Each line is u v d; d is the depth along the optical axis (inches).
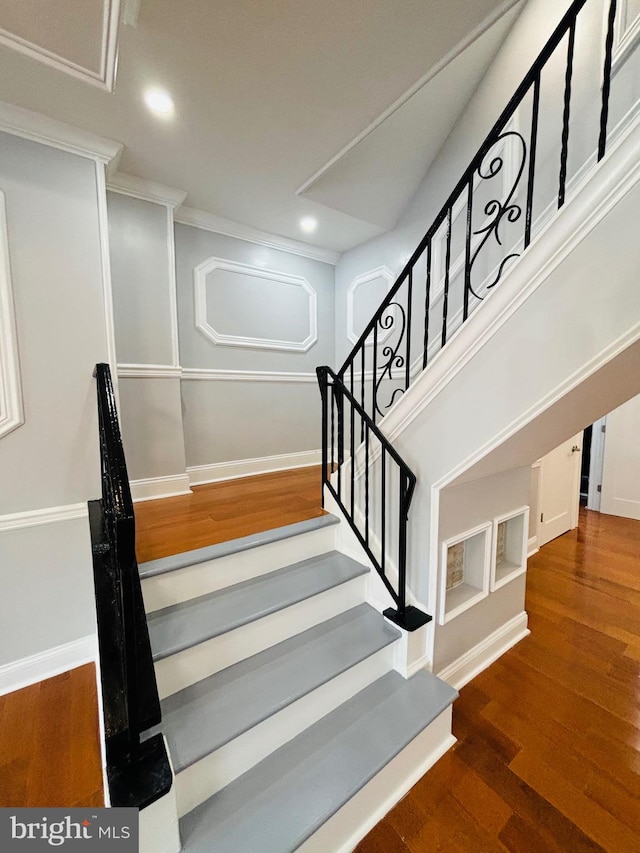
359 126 77.2
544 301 47.8
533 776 53.9
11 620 67.6
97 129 71.8
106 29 47.9
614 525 155.8
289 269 136.3
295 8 53.8
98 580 51.3
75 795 47.4
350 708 57.9
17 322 66.1
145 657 41.4
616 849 44.6
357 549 78.9
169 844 37.5
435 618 66.7
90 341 73.0
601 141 42.5
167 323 103.8
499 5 58.6
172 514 89.1
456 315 98.0
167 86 64.4
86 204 72.1
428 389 62.9
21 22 46.6
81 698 64.5
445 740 59.1
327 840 44.3
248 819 42.6
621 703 67.1
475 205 90.9
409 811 49.7
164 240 101.4
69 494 72.1
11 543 67.1
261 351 131.8
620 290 41.3
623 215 40.7
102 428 56.6
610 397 53.8
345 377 147.1
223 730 46.5
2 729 58.0
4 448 66.3
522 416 51.3
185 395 115.5
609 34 40.8
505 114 50.6
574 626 89.8
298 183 96.5
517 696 69.1
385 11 56.1
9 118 63.5
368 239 131.3
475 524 72.8
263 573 73.4
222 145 80.9
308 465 147.4
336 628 67.4
